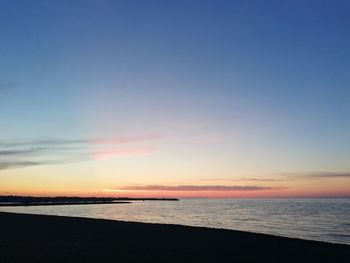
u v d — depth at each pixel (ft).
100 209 394.11
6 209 346.74
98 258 58.49
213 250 69.41
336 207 539.70
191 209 437.17
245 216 285.84
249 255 65.00
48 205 503.61
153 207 497.46
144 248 69.92
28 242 76.02
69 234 91.97
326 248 75.56
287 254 66.95
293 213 341.21
